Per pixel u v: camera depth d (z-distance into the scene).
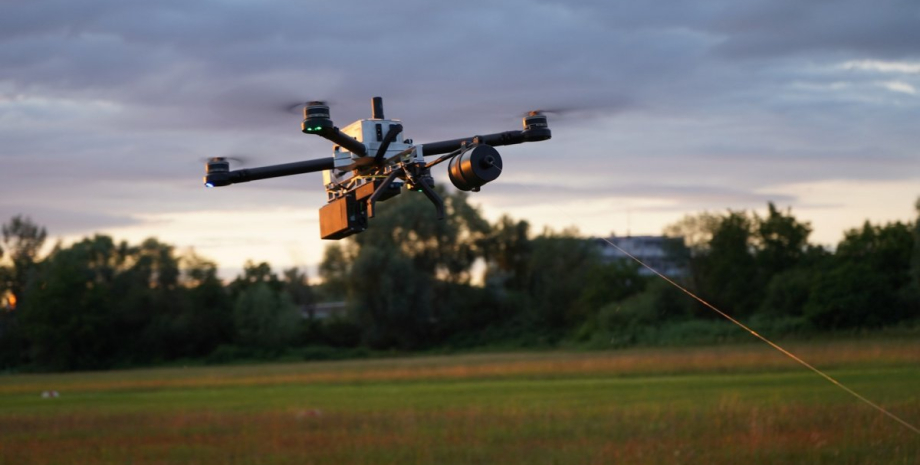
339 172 10.04
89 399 40.84
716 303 81.94
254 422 25.30
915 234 71.06
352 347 93.38
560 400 30.03
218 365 88.38
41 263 106.69
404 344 91.56
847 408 23.09
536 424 22.56
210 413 28.84
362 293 90.69
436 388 39.19
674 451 17.97
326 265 92.81
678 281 83.94
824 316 70.62
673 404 26.42
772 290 76.31
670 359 49.94
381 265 89.00
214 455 19.67
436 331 93.50
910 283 72.25
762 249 83.06
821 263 77.69
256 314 93.62
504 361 63.12
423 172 9.23
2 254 110.31
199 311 96.38
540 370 48.56
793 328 70.75
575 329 87.44
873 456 17.11
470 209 96.56
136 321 97.06
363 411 27.56
